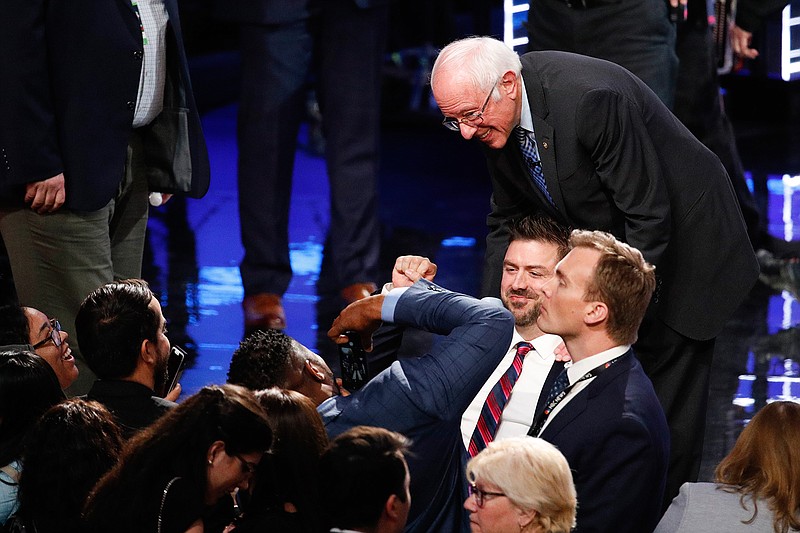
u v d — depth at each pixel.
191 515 8.92
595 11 18.59
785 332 20.98
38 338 13.11
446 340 10.10
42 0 14.60
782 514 9.98
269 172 23.08
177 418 9.24
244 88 22.91
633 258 10.49
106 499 9.05
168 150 16.64
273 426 9.41
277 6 22.58
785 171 33.09
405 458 10.04
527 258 12.17
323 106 23.45
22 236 15.46
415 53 42.25
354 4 22.72
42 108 14.78
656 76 18.73
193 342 20.44
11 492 10.85
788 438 10.12
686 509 10.21
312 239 27.53
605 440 10.16
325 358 19.81
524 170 13.65
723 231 14.02
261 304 22.19
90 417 10.20
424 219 29.50
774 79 39.12
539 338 12.16
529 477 9.02
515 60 12.75
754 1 23.98
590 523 10.19
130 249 16.84
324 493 8.82
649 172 13.05
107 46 15.19
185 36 48.28
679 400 14.45
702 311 14.12
